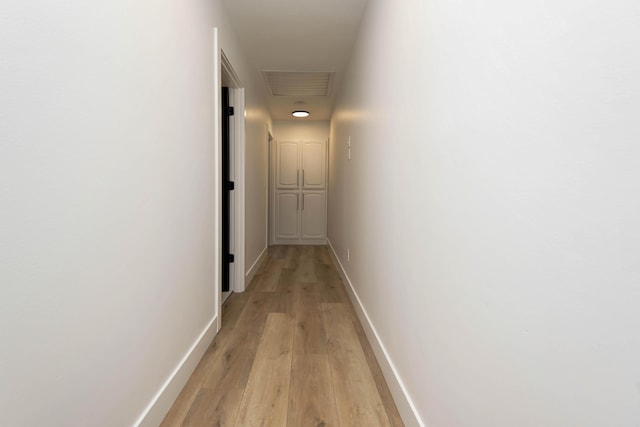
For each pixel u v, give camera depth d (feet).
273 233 21.75
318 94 15.88
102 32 3.39
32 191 2.57
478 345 2.94
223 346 7.31
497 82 2.66
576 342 1.89
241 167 11.11
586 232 1.82
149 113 4.42
